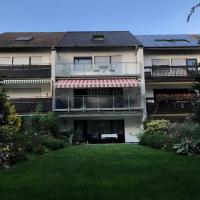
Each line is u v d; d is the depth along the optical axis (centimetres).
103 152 1564
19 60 3306
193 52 3441
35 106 2992
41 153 1553
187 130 1584
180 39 3697
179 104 3150
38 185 709
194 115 1711
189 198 564
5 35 3759
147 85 3381
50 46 3272
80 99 3061
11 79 3125
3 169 1011
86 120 3209
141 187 659
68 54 3359
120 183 708
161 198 567
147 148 1805
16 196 607
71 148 1947
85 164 1058
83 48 3350
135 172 863
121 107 3083
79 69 3247
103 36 3603
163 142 1708
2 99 1759
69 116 3069
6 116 2058
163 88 3388
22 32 3962
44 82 3170
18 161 1193
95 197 584
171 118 3128
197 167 949
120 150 1683
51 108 3006
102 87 3081
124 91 3288
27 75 3144
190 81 3262
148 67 3306
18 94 3247
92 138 3150
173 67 3297
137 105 3103
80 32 3906
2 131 1495
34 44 3347
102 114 3086
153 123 2477
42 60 3312
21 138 1525
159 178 759
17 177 833
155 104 3152
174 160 1142
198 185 670
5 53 3306
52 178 796
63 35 3750
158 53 3428
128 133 3195
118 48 3372
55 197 592
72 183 721
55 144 1888
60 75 3209
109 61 3372
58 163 1110
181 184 682
